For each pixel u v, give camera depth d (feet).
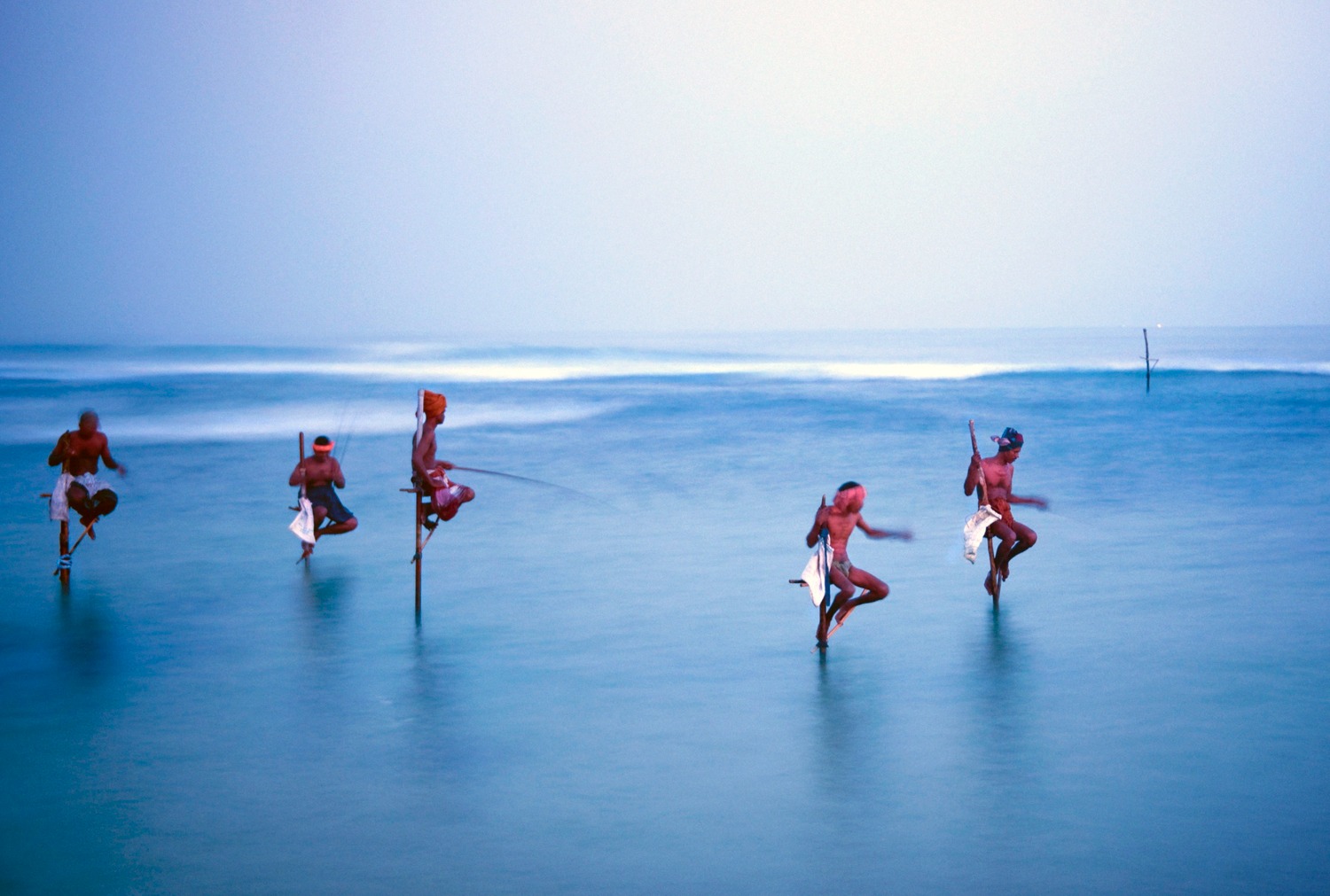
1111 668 27.07
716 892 15.87
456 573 39.78
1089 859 16.79
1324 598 34.09
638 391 136.87
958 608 33.86
